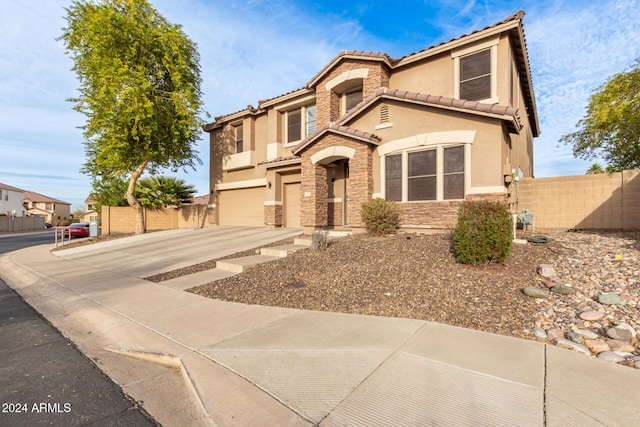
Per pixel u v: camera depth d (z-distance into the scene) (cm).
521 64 1288
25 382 366
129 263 1113
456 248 710
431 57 1270
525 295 543
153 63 1744
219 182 2067
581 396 288
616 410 268
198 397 314
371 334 437
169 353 411
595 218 1081
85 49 1650
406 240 958
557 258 723
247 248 1170
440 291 580
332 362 365
